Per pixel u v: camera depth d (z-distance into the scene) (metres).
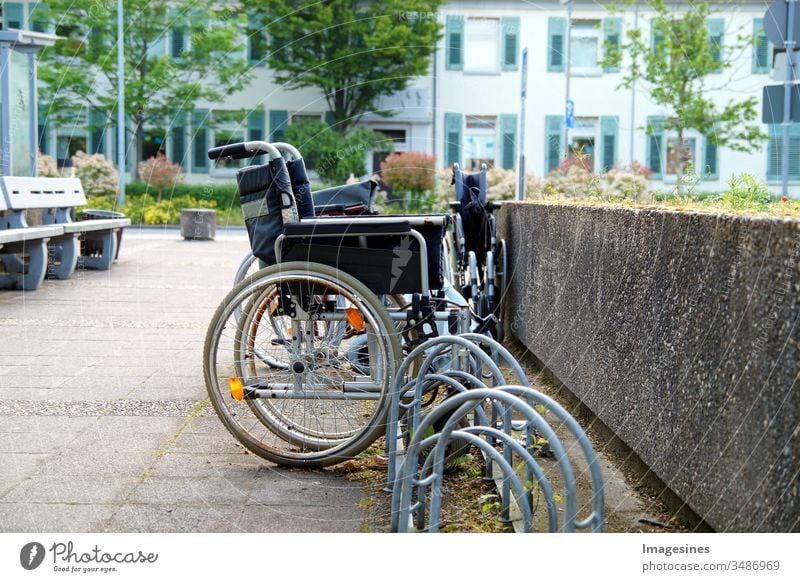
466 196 7.53
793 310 2.66
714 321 3.25
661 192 5.68
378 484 4.13
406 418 4.32
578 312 5.36
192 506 3.81
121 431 4.87
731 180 4.52
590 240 5.10
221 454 4.52
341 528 3.59
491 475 4.14
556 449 2.65
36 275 10.22
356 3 28.56
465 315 4.43
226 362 6.17
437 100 31.36
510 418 3.76
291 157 4.73
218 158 4.41
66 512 3.71
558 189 11.08
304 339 4.31
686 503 3.50
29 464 4.31
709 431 3.27
